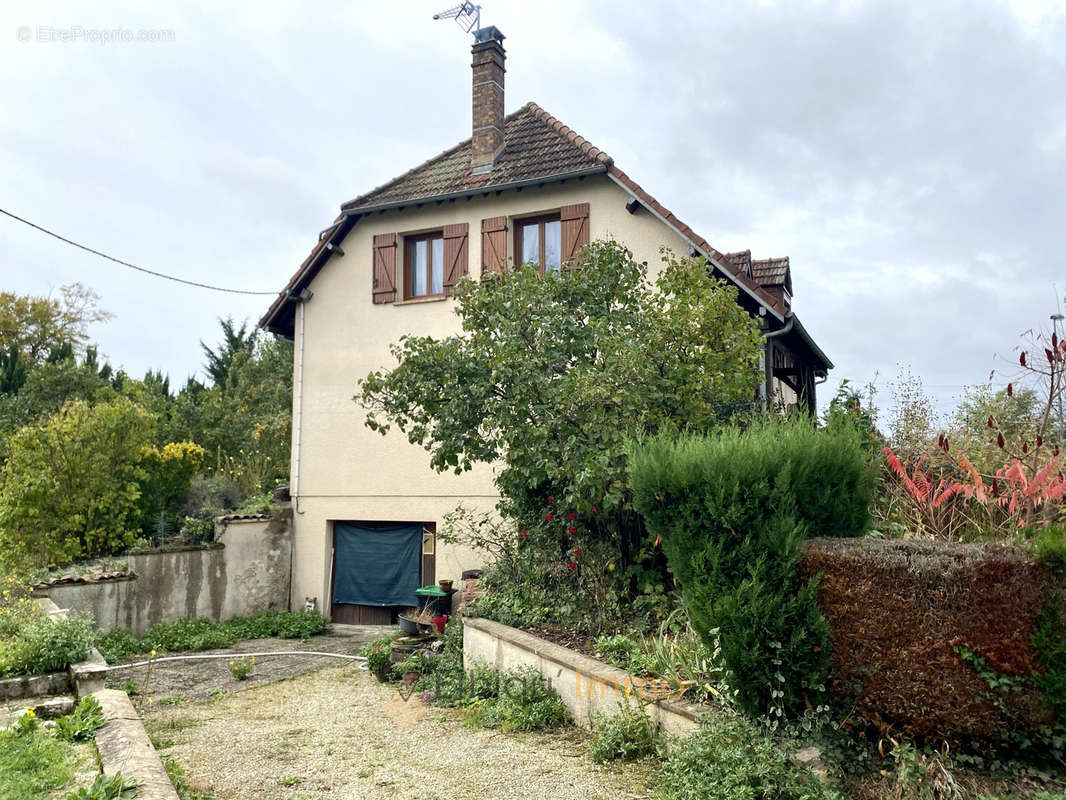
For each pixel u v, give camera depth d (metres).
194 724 7.43
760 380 8.59
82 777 4.61
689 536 5.25
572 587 8.42
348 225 14.40
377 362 13.96
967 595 4.29
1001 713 4.24
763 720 4.85
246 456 19.56
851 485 5.54
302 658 11.02
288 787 5.40
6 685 6.85
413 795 5.16
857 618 4.59
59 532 13.34
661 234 11.99
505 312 8.79
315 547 14.13
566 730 6.50
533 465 8.16
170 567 12.74
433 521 13.25
